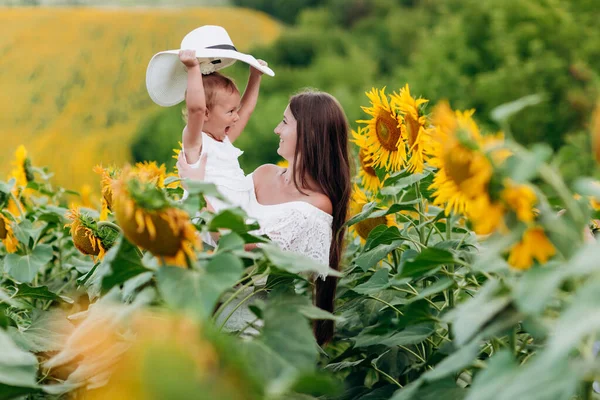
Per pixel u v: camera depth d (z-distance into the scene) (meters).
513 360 1.38
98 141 28.09
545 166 1.49
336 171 2.85
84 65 30.11
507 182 1.47
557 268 1.37
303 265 1.71
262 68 2.98
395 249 2.77
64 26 31.42
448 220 2.48
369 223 2.89
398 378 2.61
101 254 2.45
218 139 2.91
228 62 3.05
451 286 1.90
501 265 1.58
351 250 3.22
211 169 2.77
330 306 2.74
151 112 28.92
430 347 2.45
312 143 2.84
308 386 1.34
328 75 30.53
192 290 1.55
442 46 25.31
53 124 27.98
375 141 2.75
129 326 1.80
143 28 32.69
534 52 23.59
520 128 22.81
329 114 2.87
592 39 24.16
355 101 28.67
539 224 1.46
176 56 2.97
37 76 29.97
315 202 2.80
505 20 24.36
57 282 3.37
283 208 2.77
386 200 2.89
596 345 1.97
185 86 3.07
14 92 29.23
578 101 22.44
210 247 2.43
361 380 2.86
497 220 1.49
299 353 1.66
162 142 27.44
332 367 2.56
